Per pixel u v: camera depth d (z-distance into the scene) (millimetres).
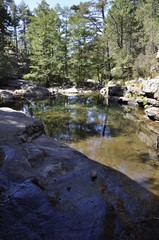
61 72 25625
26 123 4430
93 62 24359
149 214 2090
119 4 19938
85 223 1710
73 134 6227
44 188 2154
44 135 4766
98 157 4359
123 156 4445
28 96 16766
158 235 1761
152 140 5648
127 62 17000
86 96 18078
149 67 13281
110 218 1840
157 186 3074
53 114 9570
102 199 2131
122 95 15016
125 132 6496
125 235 1658
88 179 2627
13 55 28750
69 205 1928
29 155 2953
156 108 8000
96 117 8938
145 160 4230
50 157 3135
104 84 24141
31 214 1702
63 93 20875
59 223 1654
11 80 20188
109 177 2861
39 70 23125
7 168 2404
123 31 20547
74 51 24859
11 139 3424
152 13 18219
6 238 1413
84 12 25156
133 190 2629
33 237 1467
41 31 22938
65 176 2568
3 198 1827
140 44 19750
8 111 5699
